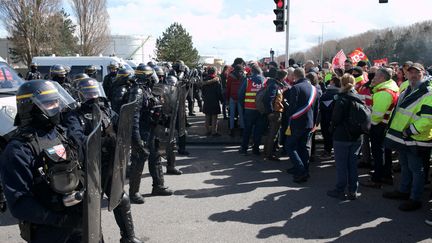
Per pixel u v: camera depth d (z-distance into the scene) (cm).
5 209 464
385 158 604
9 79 611
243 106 828
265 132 797
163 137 539
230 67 1242
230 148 879
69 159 232
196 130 1070
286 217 477
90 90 334
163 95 520
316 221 465
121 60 1320
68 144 243
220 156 800
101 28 4472
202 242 408
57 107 238
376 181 596
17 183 215
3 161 218
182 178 646
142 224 454
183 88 655
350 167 536
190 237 420
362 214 488
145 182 621
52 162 224
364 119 509
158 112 506
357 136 522
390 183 606
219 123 1206
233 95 966
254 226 450
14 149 218
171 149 661
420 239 417
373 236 425
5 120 491
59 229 235
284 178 646
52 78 707
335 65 1171
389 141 517
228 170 695
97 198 234
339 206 516
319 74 902
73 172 231
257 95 749
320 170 698
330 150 789
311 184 614
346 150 530
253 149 813
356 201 536
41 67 1298
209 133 1003
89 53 4375
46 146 228
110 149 319
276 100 732
